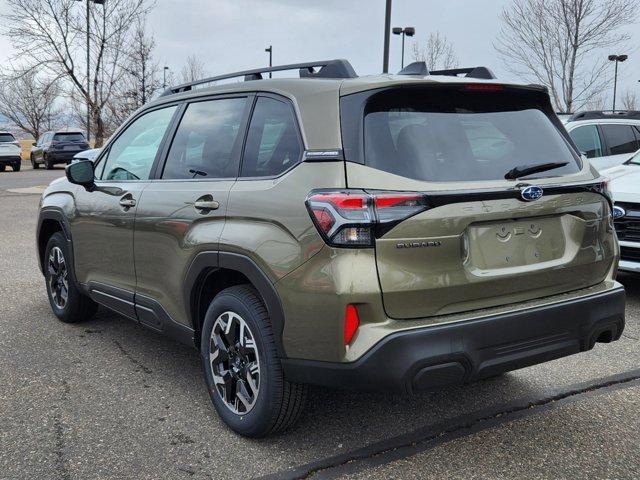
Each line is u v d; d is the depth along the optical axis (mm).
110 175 4617
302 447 3232
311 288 2795
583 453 3184
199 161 3727
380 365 2699
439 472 3000
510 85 3281
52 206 5172
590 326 3189
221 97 3758
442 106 3109
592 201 3332
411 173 2836
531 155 3232
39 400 3775
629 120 9883
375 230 2703
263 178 3211
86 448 3211
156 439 3309
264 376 3109
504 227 3012
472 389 3977
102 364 4379
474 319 2842
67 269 5070
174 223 3660
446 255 2811
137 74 25609
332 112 2994
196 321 3670
